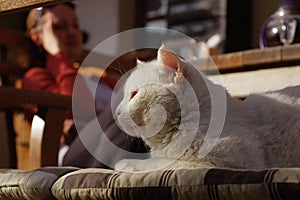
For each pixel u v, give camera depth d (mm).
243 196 676
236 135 957
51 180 886
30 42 2480
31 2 1038
